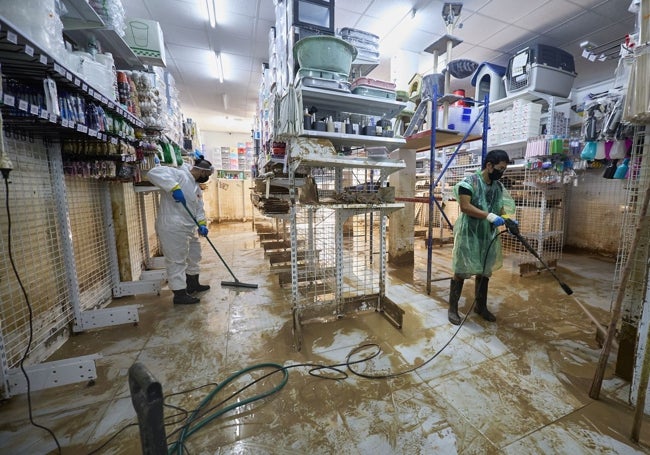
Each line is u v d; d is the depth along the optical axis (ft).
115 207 8.87
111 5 6.22
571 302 8.30
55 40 4.25
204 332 6.68
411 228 12.24
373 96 6.66
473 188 6.75
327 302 7.45
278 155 8.39
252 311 7.82
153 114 8.48
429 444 3.73
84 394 4.66
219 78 16.66
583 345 6.06
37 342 5.51
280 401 4.50
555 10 9.68
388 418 4.16
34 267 5.52
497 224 6.04
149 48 8.51
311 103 6.77
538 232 11.78
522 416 4.18
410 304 8.26
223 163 29.45
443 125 9.04
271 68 9.80
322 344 6.15
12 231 5.05
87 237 7.47
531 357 5.63
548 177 11.00
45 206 5.88
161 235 7.95
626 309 4.93
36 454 3.62
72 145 6.19
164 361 5.56
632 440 3.76
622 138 6.52
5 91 4.00
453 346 6.03
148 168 8.90
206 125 28.02
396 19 10.52
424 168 20.35
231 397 4.58
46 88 4.07
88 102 5.37
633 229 5.11
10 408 4.36
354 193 7.51
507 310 7.79
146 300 8.60
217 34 12.04
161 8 10.41
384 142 6.91
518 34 11.18
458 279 7.15
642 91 4.36
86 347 6.05
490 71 12.80
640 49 4.34
